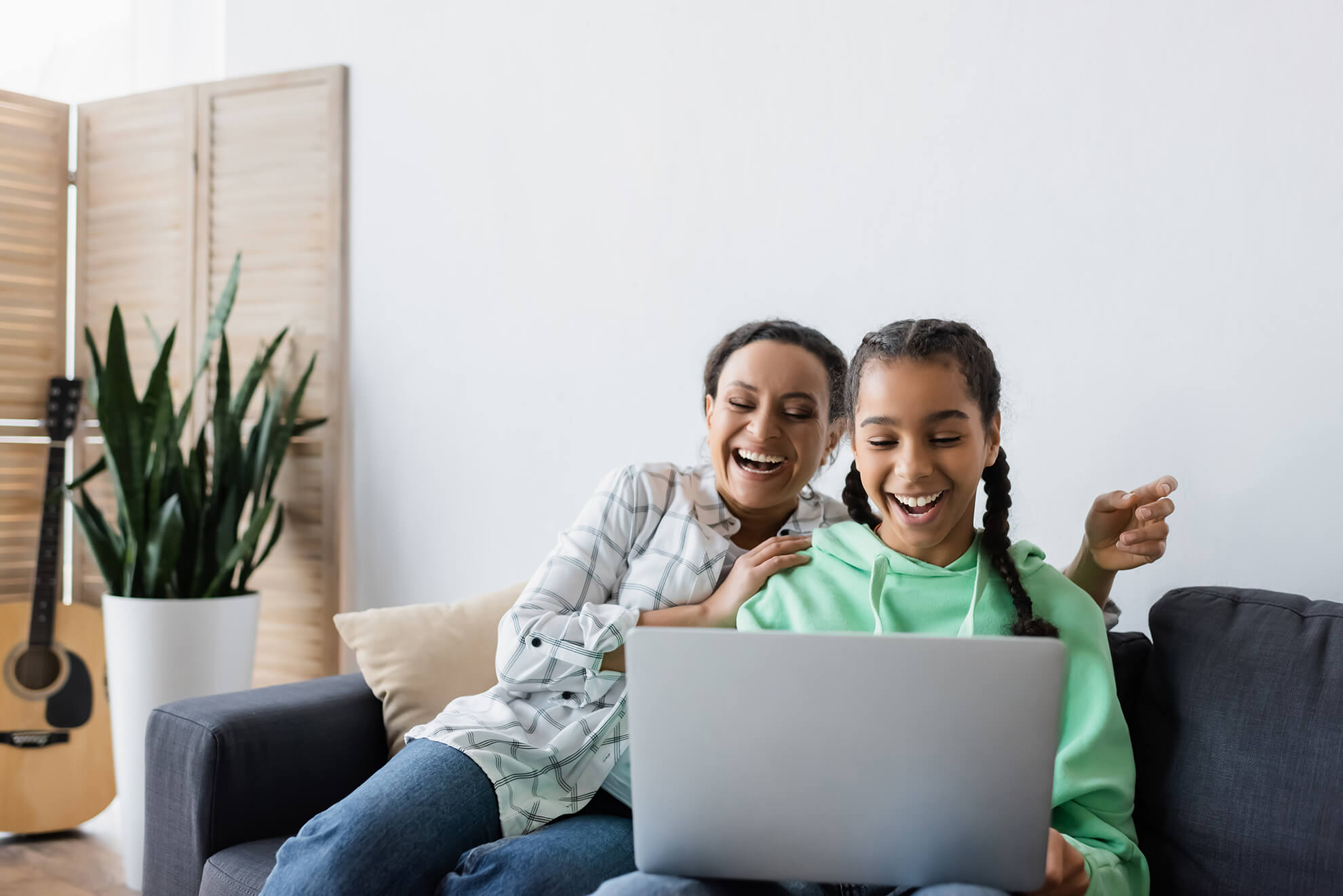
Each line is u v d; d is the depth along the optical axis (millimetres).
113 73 3229
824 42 2109
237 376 2887
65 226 3119
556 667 1540
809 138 2127
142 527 2496
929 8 1999
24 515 3053
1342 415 1660
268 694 1820
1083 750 1276
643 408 2320
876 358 1344
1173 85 1785
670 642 994
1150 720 1483
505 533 2512
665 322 2291
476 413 2545
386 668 1865
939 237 1996
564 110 2410
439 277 2596
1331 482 1668
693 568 1601
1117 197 1833
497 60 2496
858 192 2078
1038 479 1909
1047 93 1893
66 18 3248
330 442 2744
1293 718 1348
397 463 2672
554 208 2428
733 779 1004
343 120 2719
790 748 987
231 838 1636
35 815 2680
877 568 1412
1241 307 1736
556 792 1522
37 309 3068
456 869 1394
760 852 1016
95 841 2691
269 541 2713
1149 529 1435
